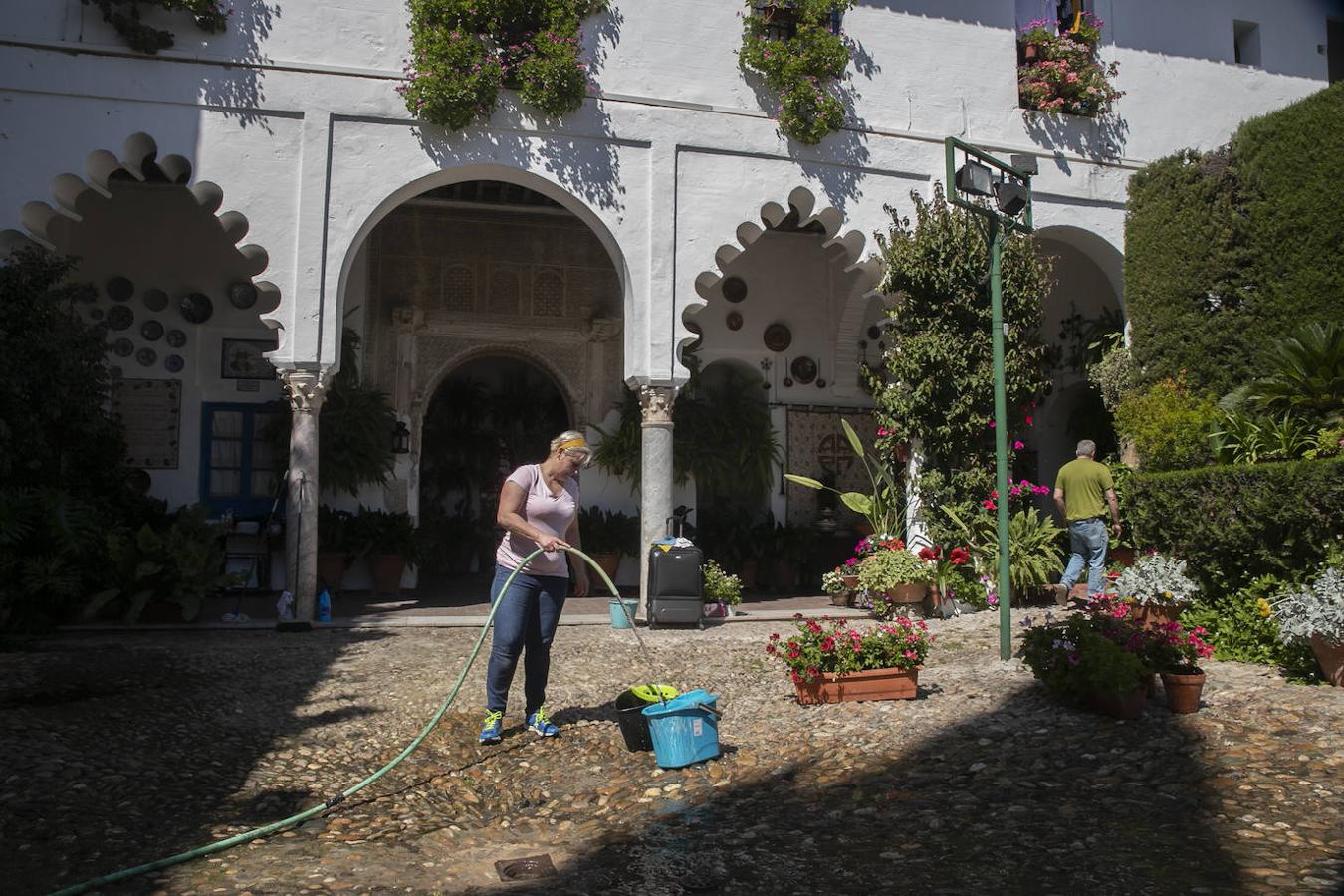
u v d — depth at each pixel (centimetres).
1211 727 507
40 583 856
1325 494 689
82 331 959
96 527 933
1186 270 1074
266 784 465
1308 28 1317
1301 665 627
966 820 395
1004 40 1174
